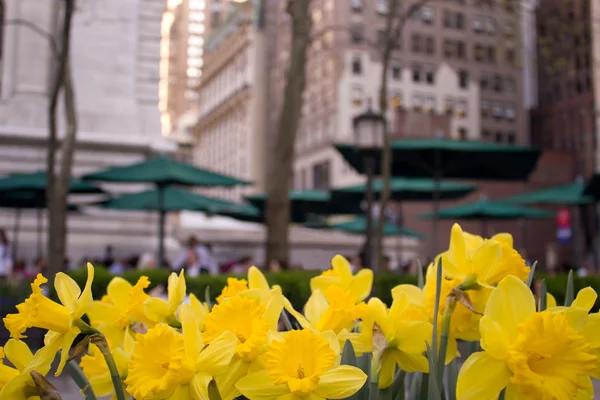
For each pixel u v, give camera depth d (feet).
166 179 43.37
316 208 78.43
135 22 68.23
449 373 6.09
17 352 4.93
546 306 5.63
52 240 35.12
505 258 5.34
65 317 4.75
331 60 195.31
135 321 5.81
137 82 67.62
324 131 200.75
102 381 5.64
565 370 4.25
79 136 63.82
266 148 270.26
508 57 213.05
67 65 35.83
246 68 276.82
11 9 64.75
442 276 5.56
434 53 204.44
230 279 5.91
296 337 4.44
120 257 62.95
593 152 185.78
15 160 62.49
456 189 64.23
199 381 4.34
